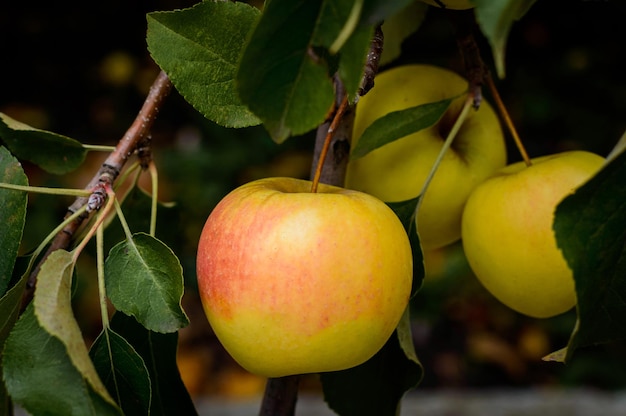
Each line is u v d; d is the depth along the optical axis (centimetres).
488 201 51
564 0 165
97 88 197
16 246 46
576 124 168
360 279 44
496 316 162
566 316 156
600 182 39
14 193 46
